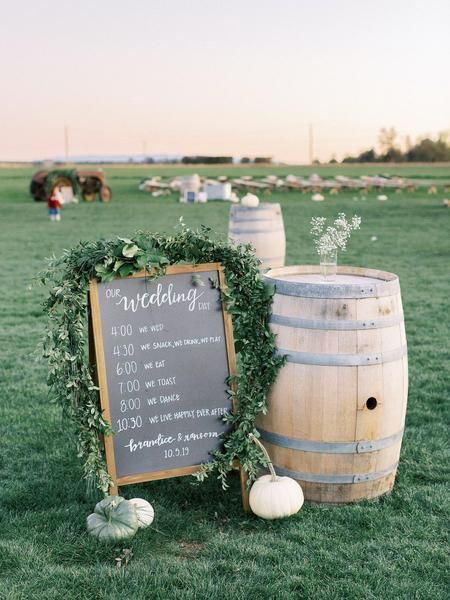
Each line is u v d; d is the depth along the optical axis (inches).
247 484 174.6
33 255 672.4
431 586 142.2
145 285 173.2
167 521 169.0
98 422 169.3
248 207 454.6
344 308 168.6
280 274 197.5
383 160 4795.8
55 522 167.6
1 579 144.3
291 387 173.6
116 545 157.4
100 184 1470.2
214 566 148.6
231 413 179.8
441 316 391.9
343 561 150.5
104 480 168.7
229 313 178.4
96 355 169.6
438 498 180.2
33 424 234.2
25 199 1523.1
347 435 172.7
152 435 175.2
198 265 176.4
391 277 182.5
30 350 327.3
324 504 178.5
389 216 1106.1
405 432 225.9
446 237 818.8
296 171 3297.2
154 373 174.9
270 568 148.1
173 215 1129.4
